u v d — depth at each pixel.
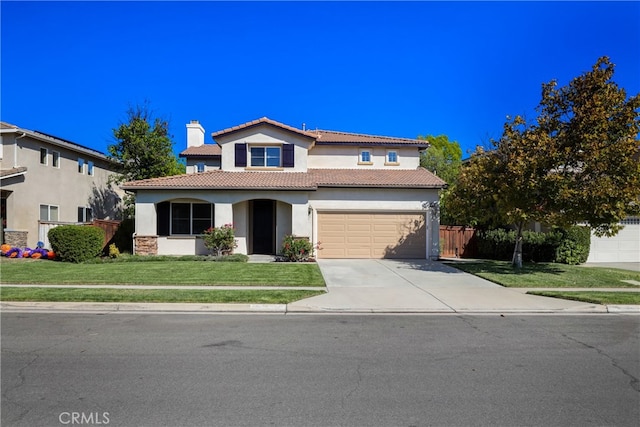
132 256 18.28
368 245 20.09
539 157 13.27
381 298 10.77
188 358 6.12
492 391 4.96
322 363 5.94
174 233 20.00
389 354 6.37
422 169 23.52
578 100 13.92
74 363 5.87
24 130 21.12
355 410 4.43
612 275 14.81
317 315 9.20
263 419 4.22
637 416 4.34
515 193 13.75
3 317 8.78
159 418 4.23
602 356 6.35
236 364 5.87
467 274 14.86
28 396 4.75
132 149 26.45
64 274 13.60
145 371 5.57
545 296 11.16
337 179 20.50
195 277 13.22
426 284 12.84
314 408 4.48
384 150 23.62
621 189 12.63
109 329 7.79
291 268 15.48
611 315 9.44
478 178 15.36
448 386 5.11
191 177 20.23
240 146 21.38
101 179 29.20
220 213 19.17
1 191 20.84
